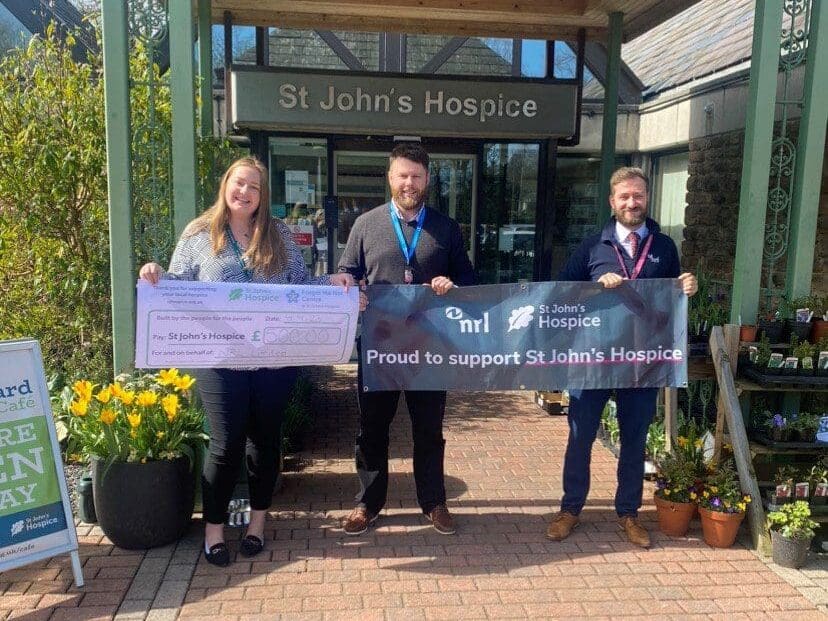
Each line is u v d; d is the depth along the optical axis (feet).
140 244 14.39
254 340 11.65
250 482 12.23
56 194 17.38
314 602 10.85
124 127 13.46
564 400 21.21
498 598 11.09
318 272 27.76
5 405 10.88
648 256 12.85
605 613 10.75
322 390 23.70
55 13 22.34
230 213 11.71
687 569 12.11
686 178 29.84
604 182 23.76
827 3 13.89
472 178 28.17
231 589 11.16
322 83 23.39
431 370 12.71
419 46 27.89
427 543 12.84
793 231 14.66
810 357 13.32
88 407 12.46
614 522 13.88
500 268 28.50
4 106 17.38
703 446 14.44
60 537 11.07
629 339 12.80
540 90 24.20
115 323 13.79
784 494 12.81
